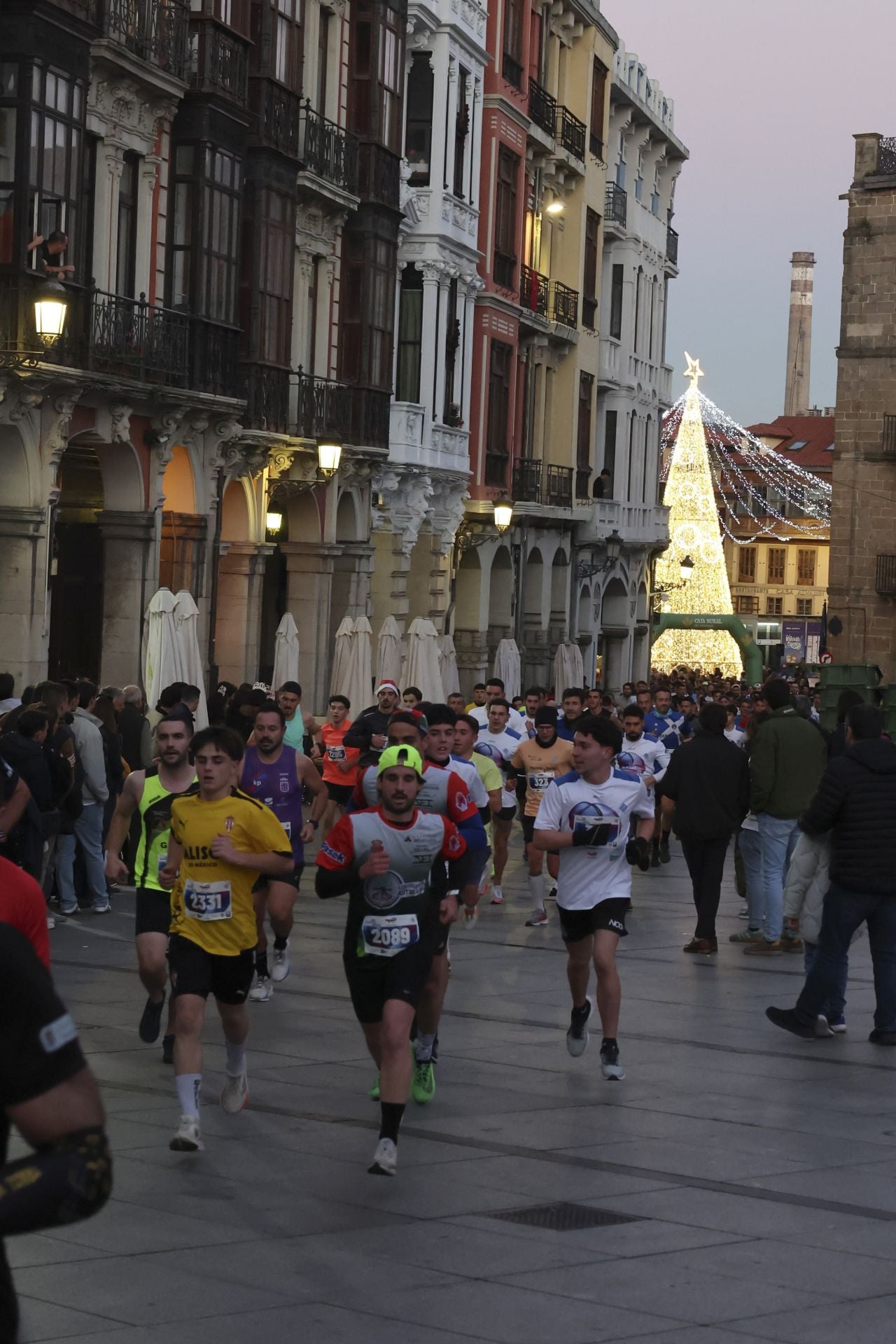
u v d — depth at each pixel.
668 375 82.50
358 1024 16.12
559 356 65.81
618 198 72.06
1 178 29.61
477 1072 14.48
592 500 69.19
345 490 45.97
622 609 77.38
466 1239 9.97
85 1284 8.96
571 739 24.42
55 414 31.50
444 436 52.34
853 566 73.25
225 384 37.59
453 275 52.28
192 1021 11.66
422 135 50.62
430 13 49.84
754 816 22.25
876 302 72.75
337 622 47.12
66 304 28.47
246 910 11.91
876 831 16.08
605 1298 9.05
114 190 34.06
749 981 19.53
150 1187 10.74
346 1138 12.15
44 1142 4.67
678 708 40.75
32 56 29.50
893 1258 9.95
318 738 27.61
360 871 11.47
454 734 18.80
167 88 34.84
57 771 19.23
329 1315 8.62
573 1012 14.95
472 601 58.75
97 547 41.72
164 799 13.96
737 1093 14.05
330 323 44.88
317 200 42.78
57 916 21.84
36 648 31.48
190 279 36.34
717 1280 9.42
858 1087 14.46
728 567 147.62
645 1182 11.37
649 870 31.89
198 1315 8.56
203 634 38.06
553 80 64.31
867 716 16.27
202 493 37.78
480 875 12.90
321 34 43.56
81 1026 15.51
